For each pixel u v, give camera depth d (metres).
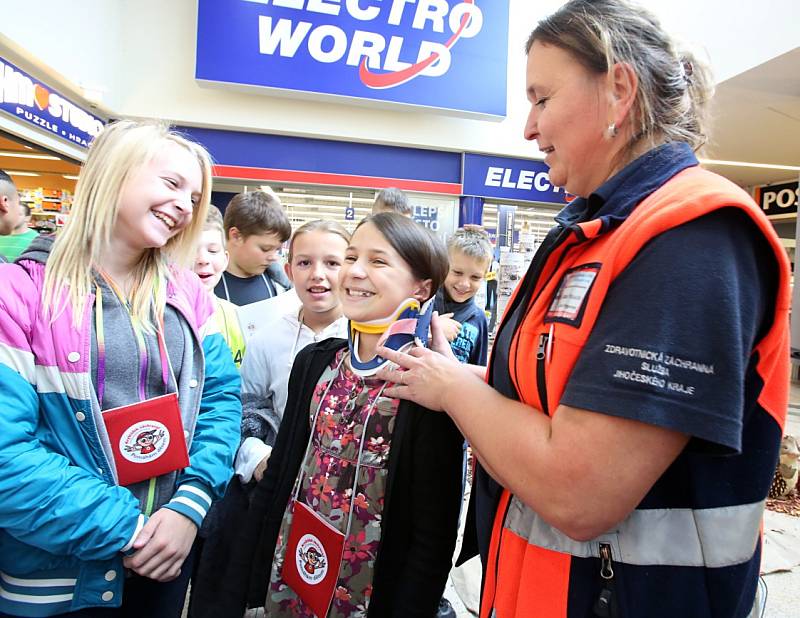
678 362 0.43
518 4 5.91
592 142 0.59
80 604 0.77
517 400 0.63
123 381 0.83
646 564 0.51
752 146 5.46
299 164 5.39
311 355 1.00
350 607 0.81
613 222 0.54
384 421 0.83
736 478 0.51
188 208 0.88
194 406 0.94
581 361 0.49
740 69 3.71
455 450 0.84
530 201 6.09
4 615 0.75
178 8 4.93
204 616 1.05
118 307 0.85
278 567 0.91
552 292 0.60
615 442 0.45
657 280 0.46
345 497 0.83
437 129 5.70
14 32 3.18
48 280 0.78
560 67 0.58
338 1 5.00
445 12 5.33
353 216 5.74
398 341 0.85
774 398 0.52
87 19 4.14
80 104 4.27
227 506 1.14
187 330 0.95
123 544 0.75
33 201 4.50
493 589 0.65
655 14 0.57
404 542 0.83
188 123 5.04
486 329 2.09
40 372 0.75
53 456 0.73
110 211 0.81
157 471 0.84
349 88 5.14
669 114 0.57
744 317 0.45
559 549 0.55
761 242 0.48
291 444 0.96
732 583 0.50
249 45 4.84
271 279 2.11
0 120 3.13
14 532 0.71
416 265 0.87
